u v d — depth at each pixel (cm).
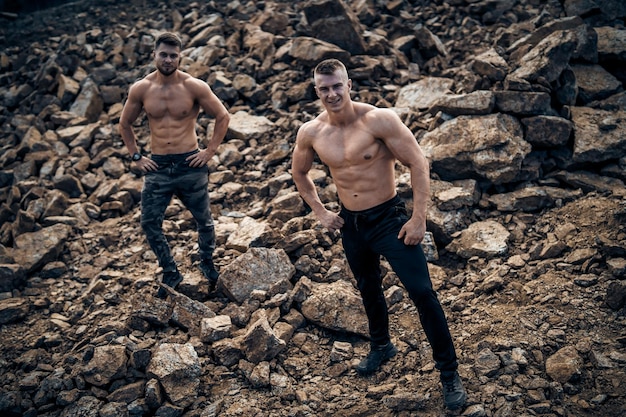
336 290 436
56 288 512
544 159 537
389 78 692
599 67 613
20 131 727
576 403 342
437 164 534
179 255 519
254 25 817
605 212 471
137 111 453
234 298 453
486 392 356
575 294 414
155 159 452
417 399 357
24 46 921
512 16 753
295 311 437
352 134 340
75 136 693
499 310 418
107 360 401
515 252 467
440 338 340
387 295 441
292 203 536
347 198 351
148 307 439
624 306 394
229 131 655
